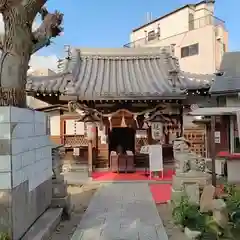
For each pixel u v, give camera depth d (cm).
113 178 1242
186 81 1320
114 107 1318
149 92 1242
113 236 567
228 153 1197
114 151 1485
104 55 1645
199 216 573
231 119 1241
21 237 470
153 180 1191
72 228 620
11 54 521
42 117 627
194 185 714
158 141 1356
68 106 1271
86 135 1329
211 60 2497
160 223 649
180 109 1315
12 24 522
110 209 776
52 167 704
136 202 854
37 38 575
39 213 591
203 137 1554
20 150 476
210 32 2516
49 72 2306
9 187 432
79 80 1402
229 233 521
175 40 2769
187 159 747
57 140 1460
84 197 945
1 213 430
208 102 1331
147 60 1641
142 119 1327
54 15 596
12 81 516
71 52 1605
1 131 437
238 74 1369
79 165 1432
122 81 1420
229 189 761
